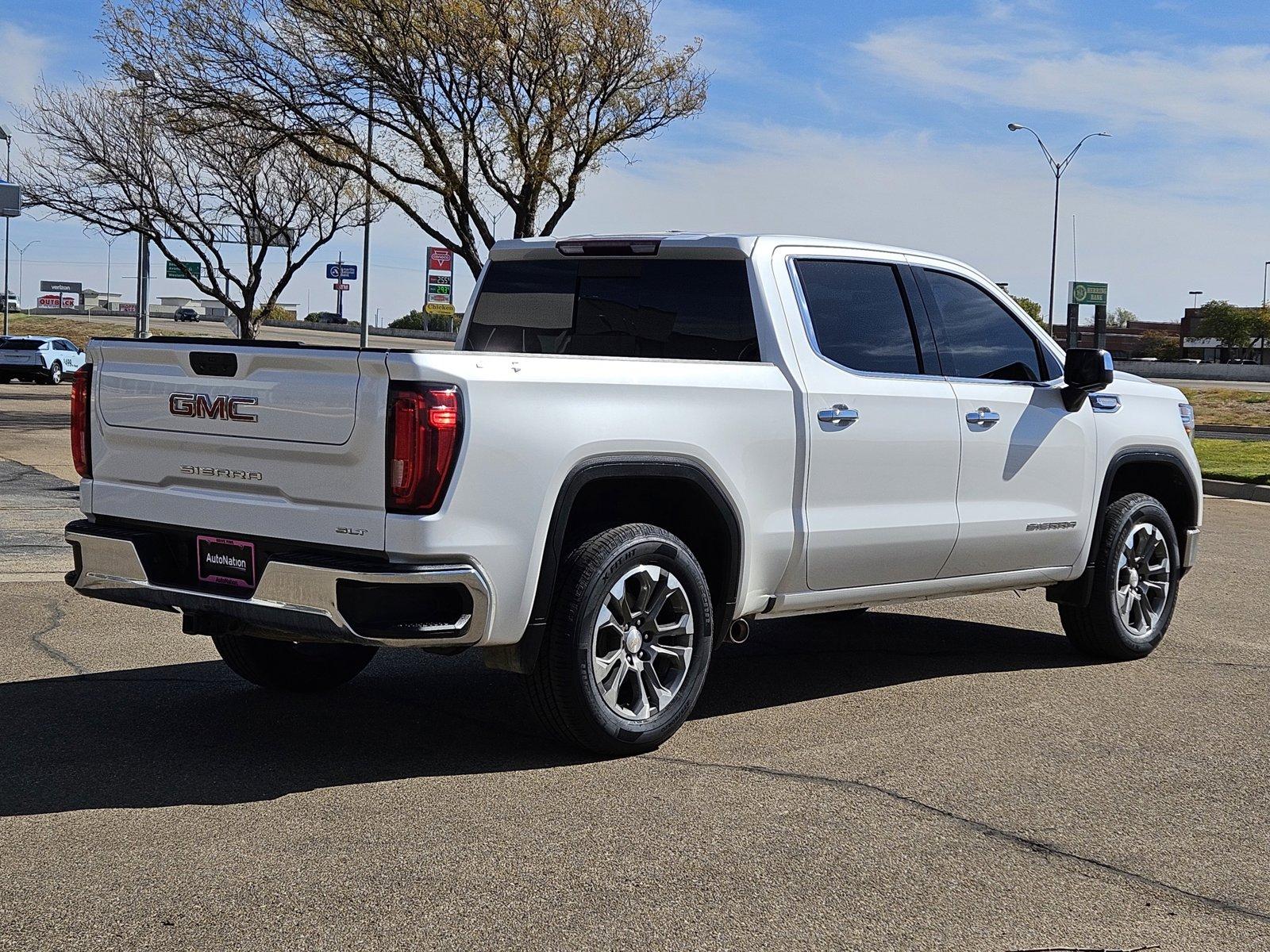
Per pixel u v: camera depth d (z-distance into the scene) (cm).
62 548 979
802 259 577
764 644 736
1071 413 668
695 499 523
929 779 483
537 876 381
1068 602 695
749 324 559
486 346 647
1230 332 11250
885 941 344
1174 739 546
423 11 2164
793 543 548
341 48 2208
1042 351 673
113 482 511
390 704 576
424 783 465
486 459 447
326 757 496
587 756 499
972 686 636
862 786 473
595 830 420
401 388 435
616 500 528
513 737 528
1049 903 372
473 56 2156
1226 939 351
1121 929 356
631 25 2261
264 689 599
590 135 2314
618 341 599
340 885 371
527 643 471
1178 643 753
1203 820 445
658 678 514
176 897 360
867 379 578
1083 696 620
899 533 586
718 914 358
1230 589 956
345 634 438
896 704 596
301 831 413
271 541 464
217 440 475
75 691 586
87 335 8806
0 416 2581
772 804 451
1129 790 475
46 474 1512
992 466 628
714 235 572
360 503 443
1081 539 677
